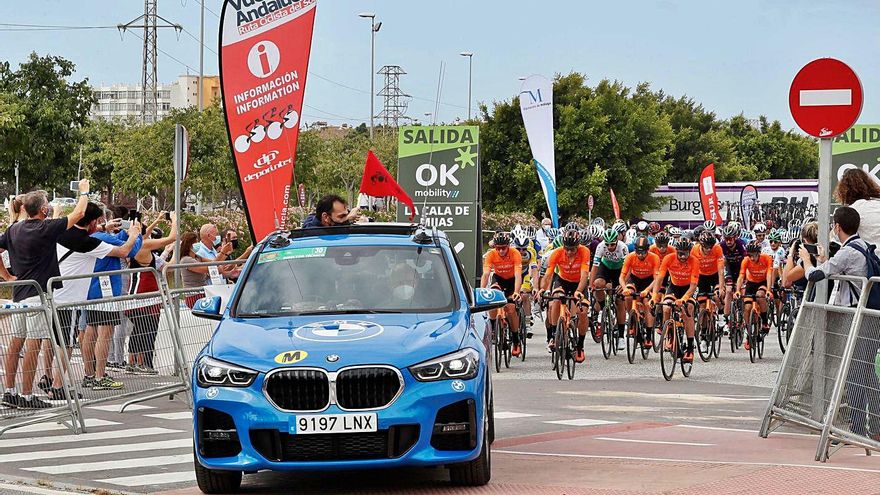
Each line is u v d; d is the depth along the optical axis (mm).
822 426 8859
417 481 7867
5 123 44625
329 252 8594
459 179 20781
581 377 16391
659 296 18266
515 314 17609
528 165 65000
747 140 105250
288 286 8281
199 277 15602
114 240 13398
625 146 67188
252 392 7074
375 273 8367
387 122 92750
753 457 8617
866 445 8211
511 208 65688
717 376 16656
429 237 8742
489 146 66188
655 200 69625
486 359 7621
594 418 11492
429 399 7059
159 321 11914
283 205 13234
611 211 67750
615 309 19188
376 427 6980
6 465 8930
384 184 15352
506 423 11078
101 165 67188
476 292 8430
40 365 10500
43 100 47594
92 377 11148
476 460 7418
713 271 19094
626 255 19125
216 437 7176
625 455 8820
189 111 53062
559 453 9008
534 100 24250
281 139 13211
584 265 16609
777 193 56719
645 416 11703
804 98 10266
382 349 7145
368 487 7723
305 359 7074
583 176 66562
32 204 11383
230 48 13031
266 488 7824
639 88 94938
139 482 8148
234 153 13125
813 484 7223
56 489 7883
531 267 20281
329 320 7781
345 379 7023
